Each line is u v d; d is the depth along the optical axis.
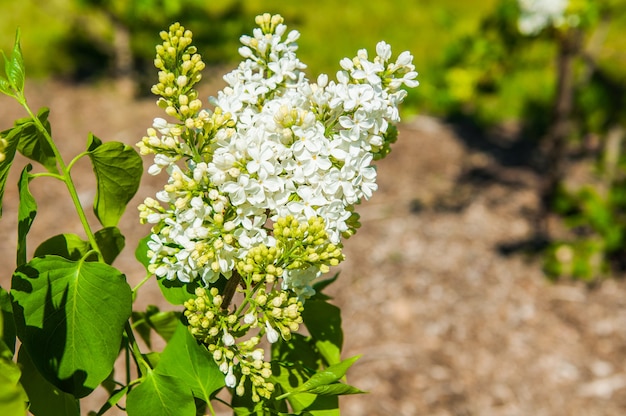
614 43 10.28
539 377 5.05
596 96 8.52
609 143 6.20
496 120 9.19
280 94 1.60
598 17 5.53
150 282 5.75
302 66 1.59
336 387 1.40
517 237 6.64
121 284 1.42
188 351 1.50
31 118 1.49
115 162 1.63
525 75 9.70
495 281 6.02
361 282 6.00
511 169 7.98
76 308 1.40
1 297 1.30
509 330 5.49
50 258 1.40
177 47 1.47
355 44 11.27
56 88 9.34
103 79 9.66
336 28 11.91
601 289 5.95
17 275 1.38
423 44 11.35
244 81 1.62
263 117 1.45
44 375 1.36
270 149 1.39
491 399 4.88
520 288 5.93
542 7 5.27
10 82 1.49
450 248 6.45
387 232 6.69
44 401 1.49
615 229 5.80
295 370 1.68
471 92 5.51
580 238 6.55
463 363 5.18
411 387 4.95
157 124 1.45
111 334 1.41
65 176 1.53
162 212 1.57
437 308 5.71
